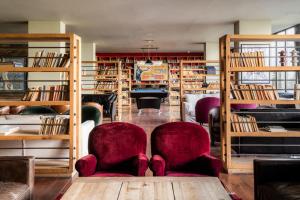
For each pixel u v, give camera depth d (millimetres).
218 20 9438
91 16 8750
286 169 2652
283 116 5168
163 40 13961
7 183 2609
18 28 10742
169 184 2453
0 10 7965
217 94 9930
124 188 2363
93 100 10102
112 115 10055
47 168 4336
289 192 2371
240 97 4555
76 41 4410
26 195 2578
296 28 10641
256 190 2697
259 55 4496
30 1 7102
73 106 4309
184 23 9898
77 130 4441
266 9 8047
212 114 6484
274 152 5086
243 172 4562
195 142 3340
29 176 2693
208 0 7070
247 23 9391
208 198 2162
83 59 14688
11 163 2680
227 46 4469
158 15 8664
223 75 4684
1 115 5242
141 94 13586
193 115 9289
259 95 4535
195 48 17422
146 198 2164
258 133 4512
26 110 5809
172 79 17531
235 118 4582
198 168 3279
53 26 9258
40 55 4367
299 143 5125
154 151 3371
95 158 3262
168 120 10828
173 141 3340
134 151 3336
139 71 18828
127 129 3410
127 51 18984
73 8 7781
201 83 11898
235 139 5191
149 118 11438
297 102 4453
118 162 3314
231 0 7105
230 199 2154
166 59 19688
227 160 4578
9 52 11016
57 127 4367
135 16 8773
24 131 4613
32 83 9188
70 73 4289
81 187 2385
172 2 7234
